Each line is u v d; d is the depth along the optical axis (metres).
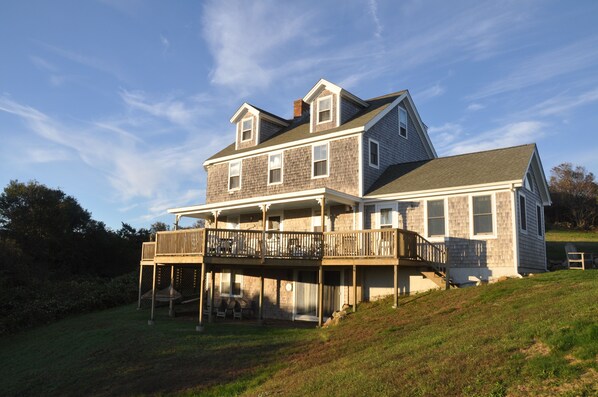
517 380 7.13
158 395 10.89
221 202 23.50
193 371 12.07
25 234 41.47
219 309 21.38
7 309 23.53
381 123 21.89
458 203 17.78
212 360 12.72
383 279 18.70
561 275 14.77
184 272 27.27
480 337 9.33
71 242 43.78
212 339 15.02
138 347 14.85
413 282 18.11
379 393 7.80
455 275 17.48
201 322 16.70
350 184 20.27
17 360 16.84
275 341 14.13
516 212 16.80
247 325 18.05
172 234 18.72
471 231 17.36
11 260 29.17
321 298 17.56
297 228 21.75
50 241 42.38
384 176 21.11
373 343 11.70
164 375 12.07
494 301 13.02
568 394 6.48
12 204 44.19
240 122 25.61
